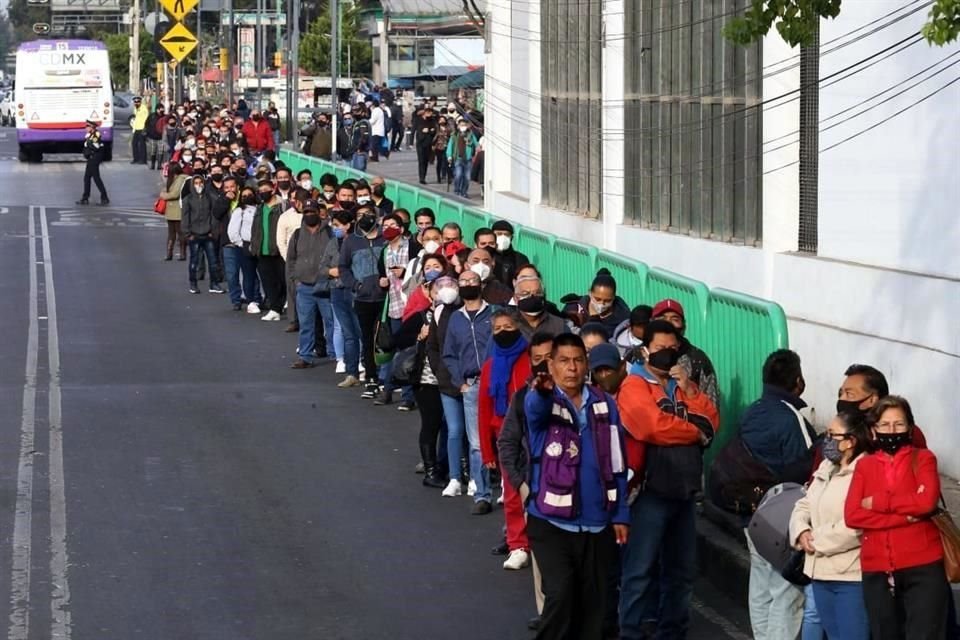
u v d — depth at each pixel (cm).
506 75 3209
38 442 1700
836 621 905
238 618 1118
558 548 976
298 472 1589
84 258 3466
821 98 1678
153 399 1962
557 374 974
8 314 2667
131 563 1255
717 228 2025
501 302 1605
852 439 884
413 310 1566
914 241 1488
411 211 2911
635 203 2359
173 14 5684
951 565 859
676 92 2158
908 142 1497
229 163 3306
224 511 1427
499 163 3247
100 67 6481
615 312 1398
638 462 1027
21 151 6506
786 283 1748
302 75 8675
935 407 1424
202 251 3019
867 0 1570
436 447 1544
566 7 2698
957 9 1020
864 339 1552
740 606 1187
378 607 1153
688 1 2097
